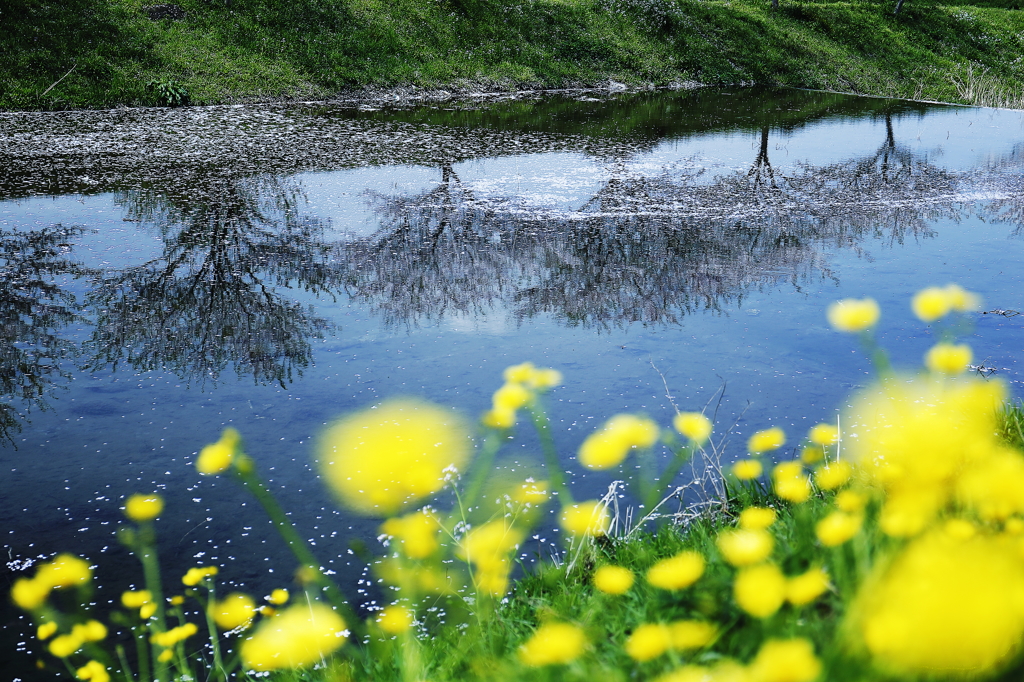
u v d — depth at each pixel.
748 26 24.39
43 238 6.69
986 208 8.05
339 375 4.23
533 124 13.85
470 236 6.98
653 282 5.83
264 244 6.65
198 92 15.80
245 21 18.16
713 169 10.02
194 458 3.42
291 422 3.72
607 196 8.51
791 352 4.52
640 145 11.80
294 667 1.89
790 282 5.80
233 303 5.32
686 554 1.38
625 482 3.21
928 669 1.02
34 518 3.01
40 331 4.80
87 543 2.87
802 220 7.61
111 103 14.76
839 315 1.75
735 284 5.77
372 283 5.77
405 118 14.35
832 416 3.75
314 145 11.43
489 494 3.12
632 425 1.66
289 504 3.08
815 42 24.94
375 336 4.79
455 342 4.70
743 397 3.97
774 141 12.27
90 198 8.10
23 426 3.68
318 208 7.85
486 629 1.81
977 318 4.99
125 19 17.02
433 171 9.72
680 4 24.45
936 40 27.41
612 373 4.26
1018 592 0.89
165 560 2.77
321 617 1.54
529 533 2.88
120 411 3.83
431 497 3.11
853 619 1.09
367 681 1.85
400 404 3.86
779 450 3.42
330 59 17.98
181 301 5.35
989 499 1.47
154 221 7.28
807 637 1.24
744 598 1.14
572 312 5.21
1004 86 23.52
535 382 1.94
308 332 4.84
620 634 1.54
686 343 4.67
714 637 1.28
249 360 4.43
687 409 3.84
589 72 20.70
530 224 7.36
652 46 22.44
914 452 1.67
